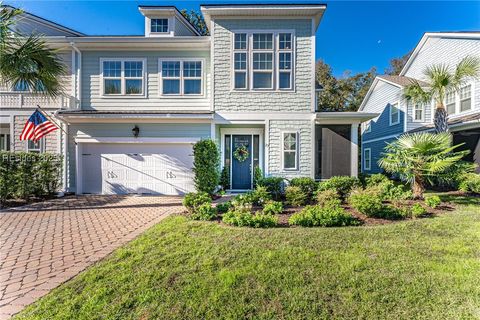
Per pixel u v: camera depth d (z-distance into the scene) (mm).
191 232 4902
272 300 2703
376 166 19016
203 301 2682
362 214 6098
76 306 2613
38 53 6820
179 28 13070
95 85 10859
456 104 13055
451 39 13539
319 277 3117
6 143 13047
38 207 7820
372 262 3490
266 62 10125
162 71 10867
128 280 3084
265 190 7863
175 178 10508
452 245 4090
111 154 10539
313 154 10078
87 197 9695
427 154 7602
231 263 3506
